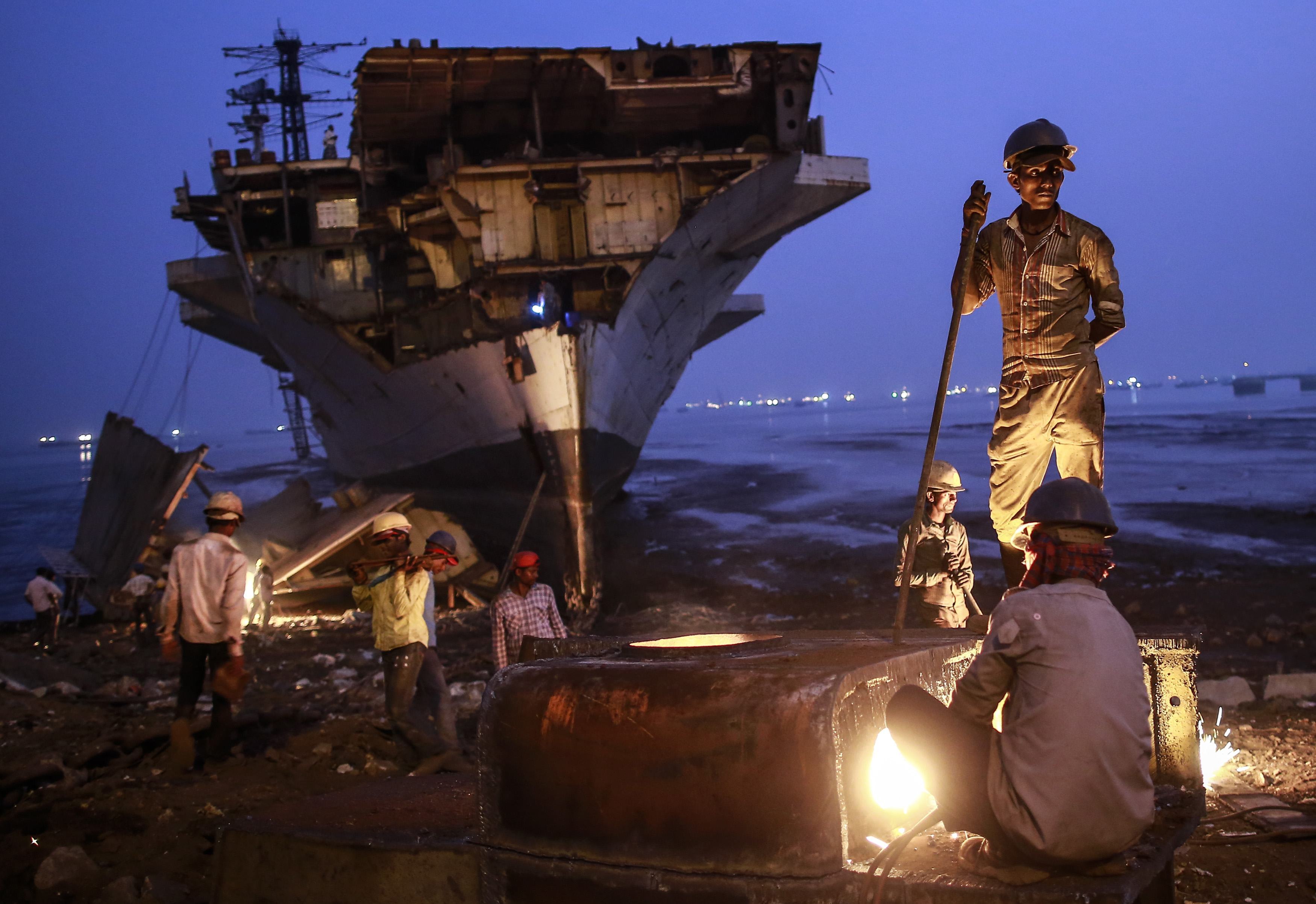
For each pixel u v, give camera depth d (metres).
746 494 36.75
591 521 21.05
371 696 9.55
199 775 6.41
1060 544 2.60
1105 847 2.32
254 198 26.25
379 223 23.91
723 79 20.91
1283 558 16.28
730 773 2.53
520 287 22.38
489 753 2.91
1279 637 10.52
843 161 24.27
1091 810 2.30
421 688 6.67
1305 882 3.92
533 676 2.90
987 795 2.39
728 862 2.52
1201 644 3.60
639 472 55.03
